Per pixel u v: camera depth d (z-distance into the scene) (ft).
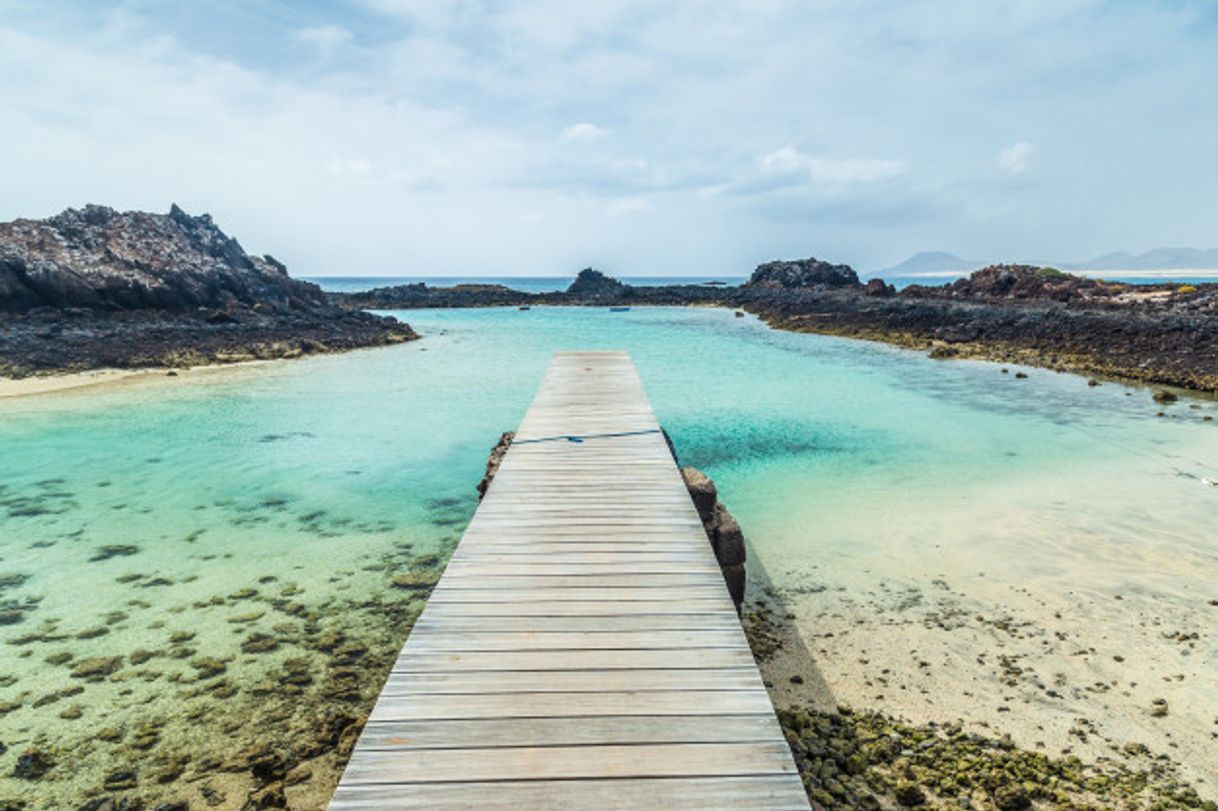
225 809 19.25
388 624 29.96
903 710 22.93
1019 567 33.78
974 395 79.05
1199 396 74.54
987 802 18.70
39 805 19.48
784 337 147.74
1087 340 104.12
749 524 40.50
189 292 143.74
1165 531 37.78
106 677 25.89
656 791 12.62
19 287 117.60
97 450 59.16
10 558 37.04
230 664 26.78
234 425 68.80
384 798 12.37
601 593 20.22
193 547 38.68
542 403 48.83
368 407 78.13
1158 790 18.99
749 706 15.03
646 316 215.10
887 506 43.11
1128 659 25.53
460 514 44.16
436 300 267.59
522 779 12.87
